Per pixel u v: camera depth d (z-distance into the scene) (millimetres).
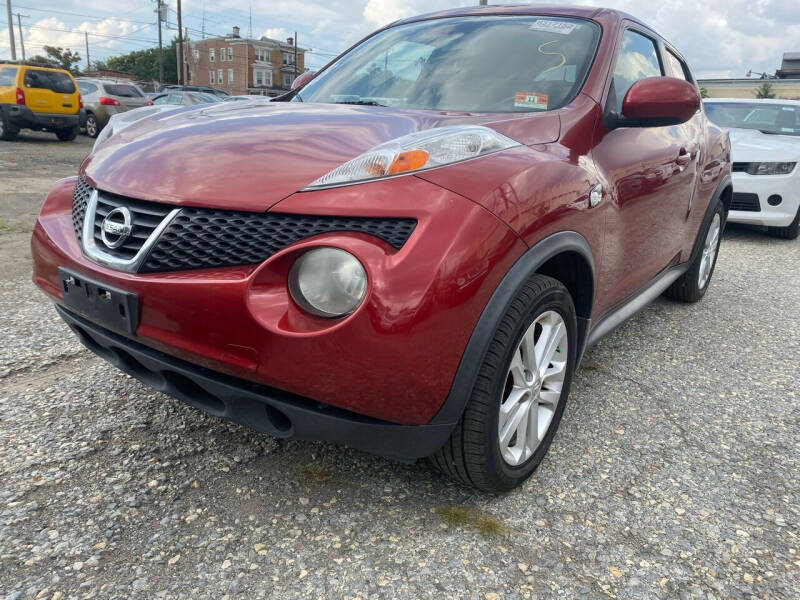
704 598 1715
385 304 1559
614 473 2293
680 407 2861
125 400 2629
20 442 2279
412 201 1640
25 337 3258
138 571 1702
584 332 2371
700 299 4598
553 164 2004
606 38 2779
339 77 3020
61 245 2086
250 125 2117
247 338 1645
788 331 4020
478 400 1812
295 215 1666
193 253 1734
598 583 1753
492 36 2854
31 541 1784
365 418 1691
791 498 2193
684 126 3449
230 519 1928
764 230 7832
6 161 10852
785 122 7801
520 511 2045
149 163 1963
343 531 1903
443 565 1788
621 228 2516
